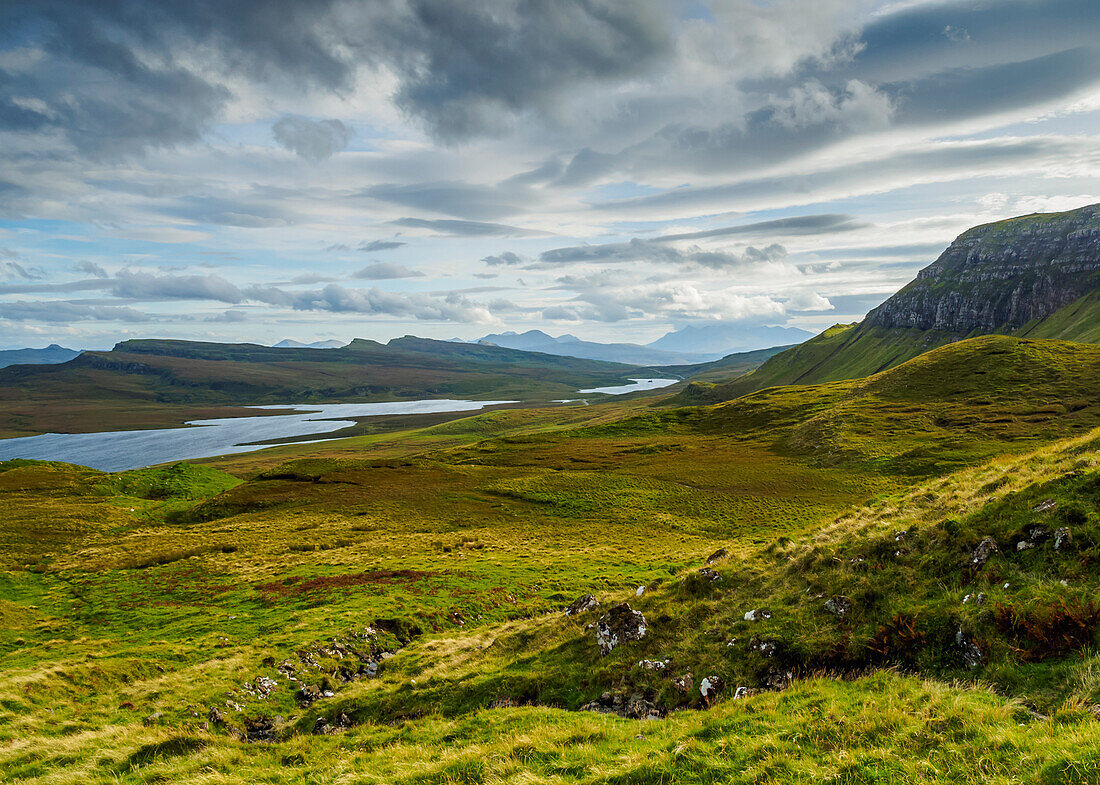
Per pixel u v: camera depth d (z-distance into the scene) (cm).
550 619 2772
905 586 1753
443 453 15562
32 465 13525
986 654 1379
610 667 1983
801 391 19050
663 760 1199
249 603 4397
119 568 5994
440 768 1372
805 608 1873
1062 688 1165
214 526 8706
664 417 18612
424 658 2959
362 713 2253
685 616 2158
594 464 12862
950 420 12288
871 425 12838
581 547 6406
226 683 2694
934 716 1170
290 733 2266
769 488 9575
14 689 2512
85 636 3847
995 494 2009
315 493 10631
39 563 6581
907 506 2419
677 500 9094
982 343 17012
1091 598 1339
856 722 1215
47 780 1638
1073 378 13312
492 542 6788
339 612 3875
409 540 6975
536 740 1440
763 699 1477
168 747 1856
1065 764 878
